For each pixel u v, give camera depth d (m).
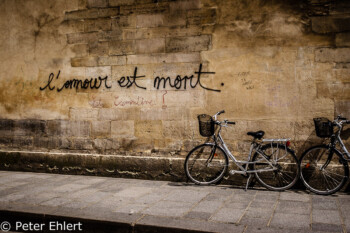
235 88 6.16
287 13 5.89
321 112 5.78
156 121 6.61
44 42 7.27
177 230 3.93
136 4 6.66
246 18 6.08
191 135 6.41
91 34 6.96
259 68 6.04
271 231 3.80
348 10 5.63
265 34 6.00
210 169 6.18
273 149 5.78
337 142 5.71
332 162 5.66
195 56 6.36
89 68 6.99
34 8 7.31
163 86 6.55
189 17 6.36
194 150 6.17
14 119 7.47
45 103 7.28
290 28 5.88
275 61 5.96
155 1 6.54
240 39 6.12
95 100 6.96
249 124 6.11
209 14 6.26
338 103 5.70
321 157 5.67
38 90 7.32
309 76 5.82
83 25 7.00
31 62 7.36
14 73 7.47
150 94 6.63
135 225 4.07
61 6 7.13
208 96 6.30
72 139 7.11
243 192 5.57
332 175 5.55
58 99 7.20
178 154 6.48
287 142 5.60
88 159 6.88
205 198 5.18
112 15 6.82
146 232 4.04
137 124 6.71
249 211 4.52
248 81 6.10
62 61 7.16
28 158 7.27
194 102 6.38
